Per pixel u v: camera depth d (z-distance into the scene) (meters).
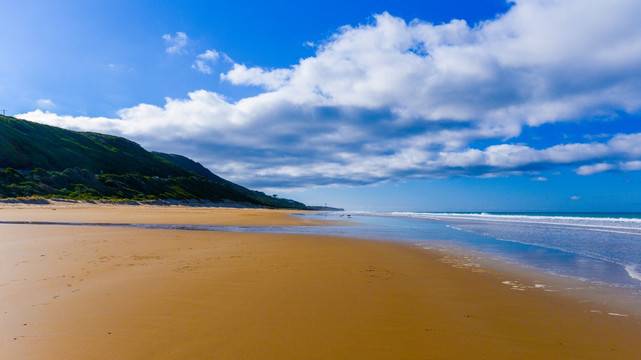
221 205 97.12
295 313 4.86
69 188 55.75
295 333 4.12
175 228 20.23
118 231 16.59
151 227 20.45
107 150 100.00
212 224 25.48
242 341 3.84
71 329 4.07
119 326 4.19
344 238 16.03
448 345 3.88
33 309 4.74
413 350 3.72
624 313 5.13
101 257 8.93
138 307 4.93
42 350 3.50
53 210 34.00
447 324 4.55
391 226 26.48
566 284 6.96
